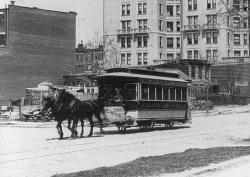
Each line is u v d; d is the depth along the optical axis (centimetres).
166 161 1459
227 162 1426
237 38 9206
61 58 8081
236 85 8069
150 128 3177
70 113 2417
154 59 9431
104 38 9950
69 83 7844
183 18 9506
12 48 7400
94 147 2012
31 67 7644
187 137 2556
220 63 8238
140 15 9612
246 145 2116
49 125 3659
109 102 2714
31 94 4847
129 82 2769
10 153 1780
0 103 7231
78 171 1320
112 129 3234
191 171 1246
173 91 3155
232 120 4256
